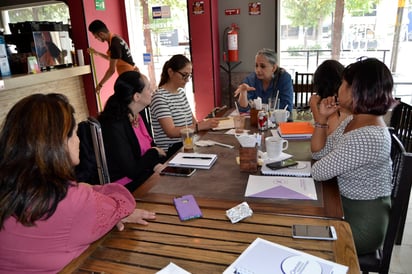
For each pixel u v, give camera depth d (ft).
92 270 2.90
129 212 3.45
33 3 14.73
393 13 12.80
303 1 13.64
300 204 3.82
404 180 4.12
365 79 4.27
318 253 2.93
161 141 7.72
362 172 4.44
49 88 12.57
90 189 3.27
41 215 2.78
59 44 12.73
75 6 13.48
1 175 2.80
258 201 3.92
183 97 8.13
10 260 2.95
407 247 6.94
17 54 11.61
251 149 4.67
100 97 14.53
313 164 4.80
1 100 10.75
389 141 4.37
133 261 2.98
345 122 5.07
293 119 7.94
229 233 3.32
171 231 3.41
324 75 7.02
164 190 4.32
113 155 5.69
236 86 15.29
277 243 3.10
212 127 7.20
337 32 13.64
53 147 2.85
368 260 4.46
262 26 14.25
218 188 4.30
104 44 14.83
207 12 13.76
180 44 15.58
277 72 9.23
